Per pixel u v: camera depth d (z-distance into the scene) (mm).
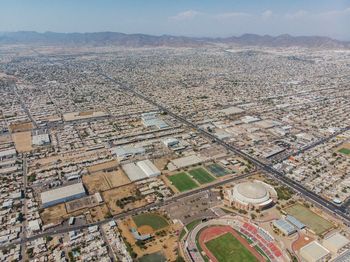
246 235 151625
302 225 157750
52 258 135875
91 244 144250
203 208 174750
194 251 140250
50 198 179250
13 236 149625
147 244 144625
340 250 140125
